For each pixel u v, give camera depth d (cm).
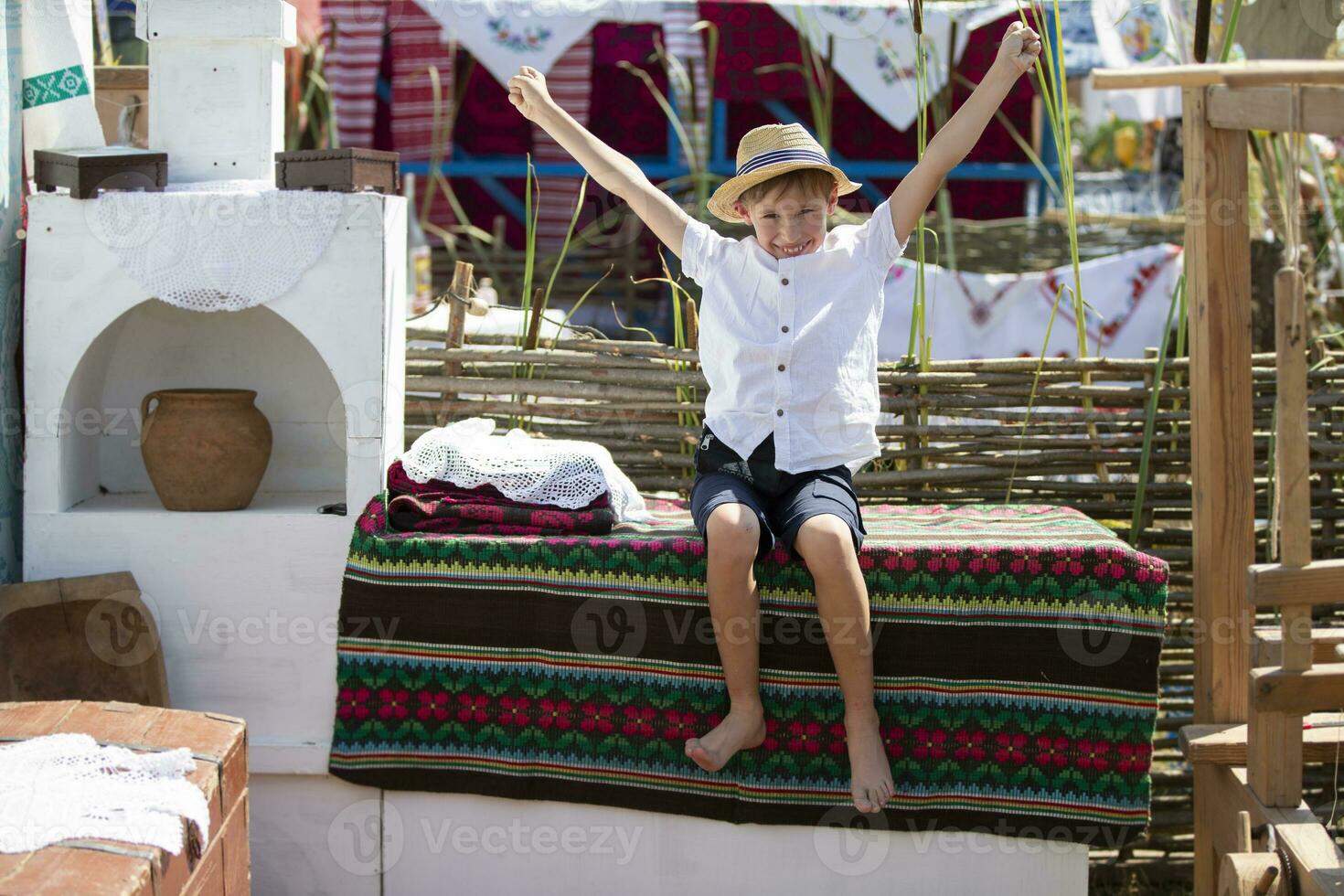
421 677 235
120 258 241
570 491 243
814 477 232
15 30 262
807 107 750
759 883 236
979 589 224
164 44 254
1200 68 182
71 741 178
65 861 150
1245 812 214
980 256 612
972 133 237
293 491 284
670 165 684
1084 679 224
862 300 242
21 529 266
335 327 242
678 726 231
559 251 691
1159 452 297
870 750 219
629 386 299
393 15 618
